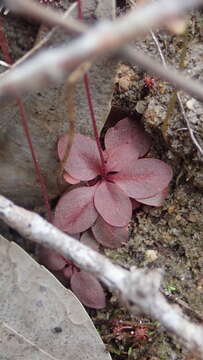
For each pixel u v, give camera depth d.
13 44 0.18
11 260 0.18
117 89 0.20
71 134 0.16
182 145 0.19
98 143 0.19
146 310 0.14
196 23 0.19
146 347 0.19
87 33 0.09
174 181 0.20
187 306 0.19
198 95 0.11
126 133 0.20
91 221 0.19
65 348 0.18
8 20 0.18
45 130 0.19
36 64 0.08
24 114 0.18
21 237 0.20
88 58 0.09
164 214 0.20
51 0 0.17
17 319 0.18
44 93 0.18
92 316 0.19
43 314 0.18
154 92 0.19
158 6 0.08
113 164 0.20
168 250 0.19
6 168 0.20
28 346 0.18
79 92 0.18
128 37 0.08
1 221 0.20
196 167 0.19
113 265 0.15
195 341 0.14
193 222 0.19
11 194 0.20
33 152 0.18
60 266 0.19
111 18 0.17
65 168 0.19
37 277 0.18
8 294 0.18
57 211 0.19
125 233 0.19
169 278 0.19
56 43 0.17
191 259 0.19
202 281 0.19
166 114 0.19
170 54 0.19
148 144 0.20
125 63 0.20
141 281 0.14
